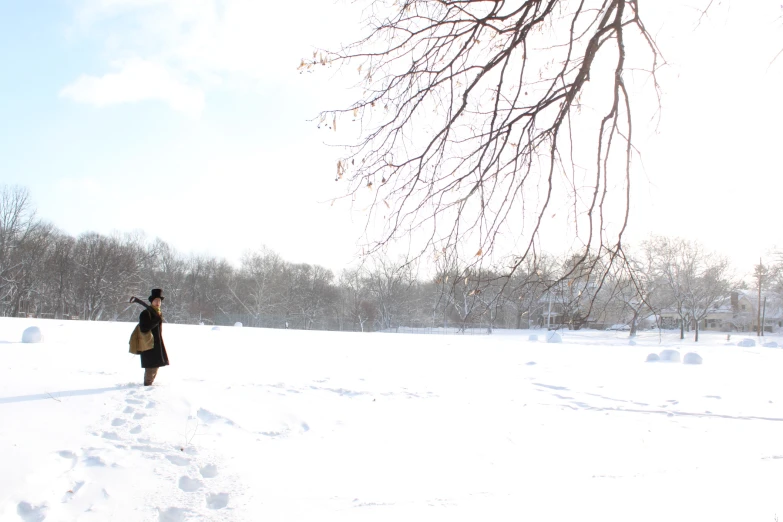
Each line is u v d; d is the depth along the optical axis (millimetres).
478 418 9109
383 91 3531
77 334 18500
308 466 6391
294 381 11102
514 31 3230
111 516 4770
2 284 52531
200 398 8750
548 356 19750
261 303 66562
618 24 2734
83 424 6926
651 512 4891
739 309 72438
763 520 4621
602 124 2867
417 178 3461
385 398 10141
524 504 5227
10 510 4641
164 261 71812
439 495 5590
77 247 61062
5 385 8562
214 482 5621
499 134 3227
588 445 7859
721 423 9305
